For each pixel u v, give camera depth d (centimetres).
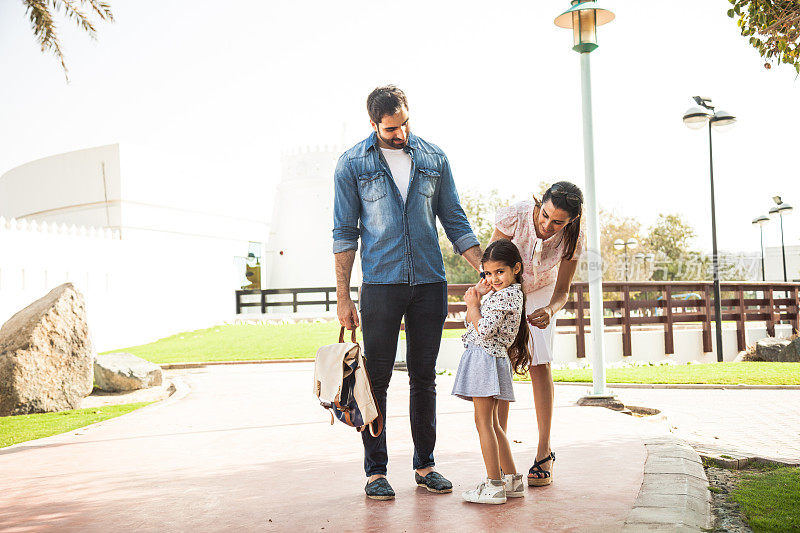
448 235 395
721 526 319
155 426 705
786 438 627
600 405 753
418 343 372
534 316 362
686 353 1706
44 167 2994
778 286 1928
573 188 347
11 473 487
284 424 688
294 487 400
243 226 3472
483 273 351
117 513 356
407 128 366
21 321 995
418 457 379
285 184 4162
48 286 2059
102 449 574
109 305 2320
